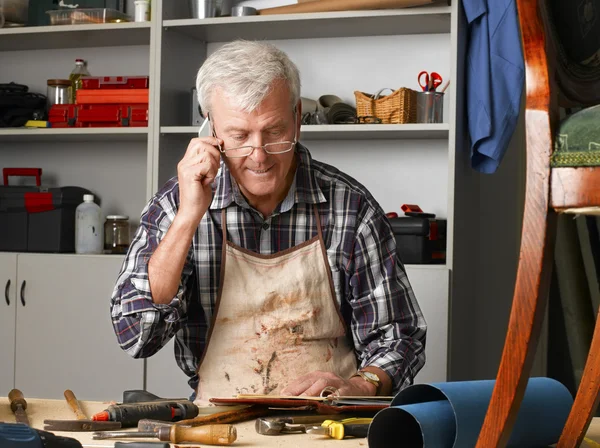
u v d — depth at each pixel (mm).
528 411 1164
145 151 3727
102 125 3471
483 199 3543
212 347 1770
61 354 3332
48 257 3359
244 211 1795
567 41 1034
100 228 3492
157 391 3234
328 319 1822
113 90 3422
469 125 3002
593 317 3400
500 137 2928
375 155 3449
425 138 3375
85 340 3309
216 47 3670
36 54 3859
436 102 3139
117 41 3656
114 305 1727
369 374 1651
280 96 1615
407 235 3074
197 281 1812
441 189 3383
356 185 1908
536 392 1218
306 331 1789
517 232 3566
